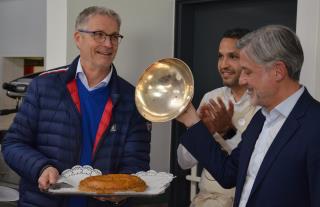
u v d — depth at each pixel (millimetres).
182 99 1666
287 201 1298
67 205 1815
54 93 1832
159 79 1757
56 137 1805
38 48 3354
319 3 2135
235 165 1585
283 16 2604
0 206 2418
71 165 1804
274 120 1396
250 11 2760
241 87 2072
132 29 2693
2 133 3012
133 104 1908
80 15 1850
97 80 1884
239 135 2029
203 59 2988
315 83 2150
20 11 3479
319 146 1257
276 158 1321
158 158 2939
